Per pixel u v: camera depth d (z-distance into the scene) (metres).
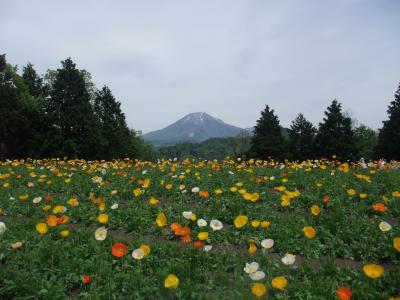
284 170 13.69
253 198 7.92
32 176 12.91
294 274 5.26
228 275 5.29
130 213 8.38
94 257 5.81
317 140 55.88
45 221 8.01
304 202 9.09
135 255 5.23
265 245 5.52
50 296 4.75
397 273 5.03
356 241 6.68
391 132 51.22
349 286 4.87
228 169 14.17
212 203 9.18
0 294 4.77
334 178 11.74
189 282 4.89
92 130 47.56
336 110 55.34
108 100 60.56
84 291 5.03
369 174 12.12
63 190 11.62
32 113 47.34
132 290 4.88
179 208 8.88
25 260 5.76
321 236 6.76
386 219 7.90
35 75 64.44
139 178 12.59
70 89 47.81
